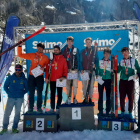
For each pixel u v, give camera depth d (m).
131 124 3.04
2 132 3.08
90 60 3.42
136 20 3.78
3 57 3.21
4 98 4.40
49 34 4.18
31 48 4.23
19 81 3.21
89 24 3.97
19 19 3.82
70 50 3.52
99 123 3.12
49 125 3.09
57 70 3.37
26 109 4.90
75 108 3.10
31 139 2.76
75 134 2.91
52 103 3.37
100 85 3.45
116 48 4.04
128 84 3.32
